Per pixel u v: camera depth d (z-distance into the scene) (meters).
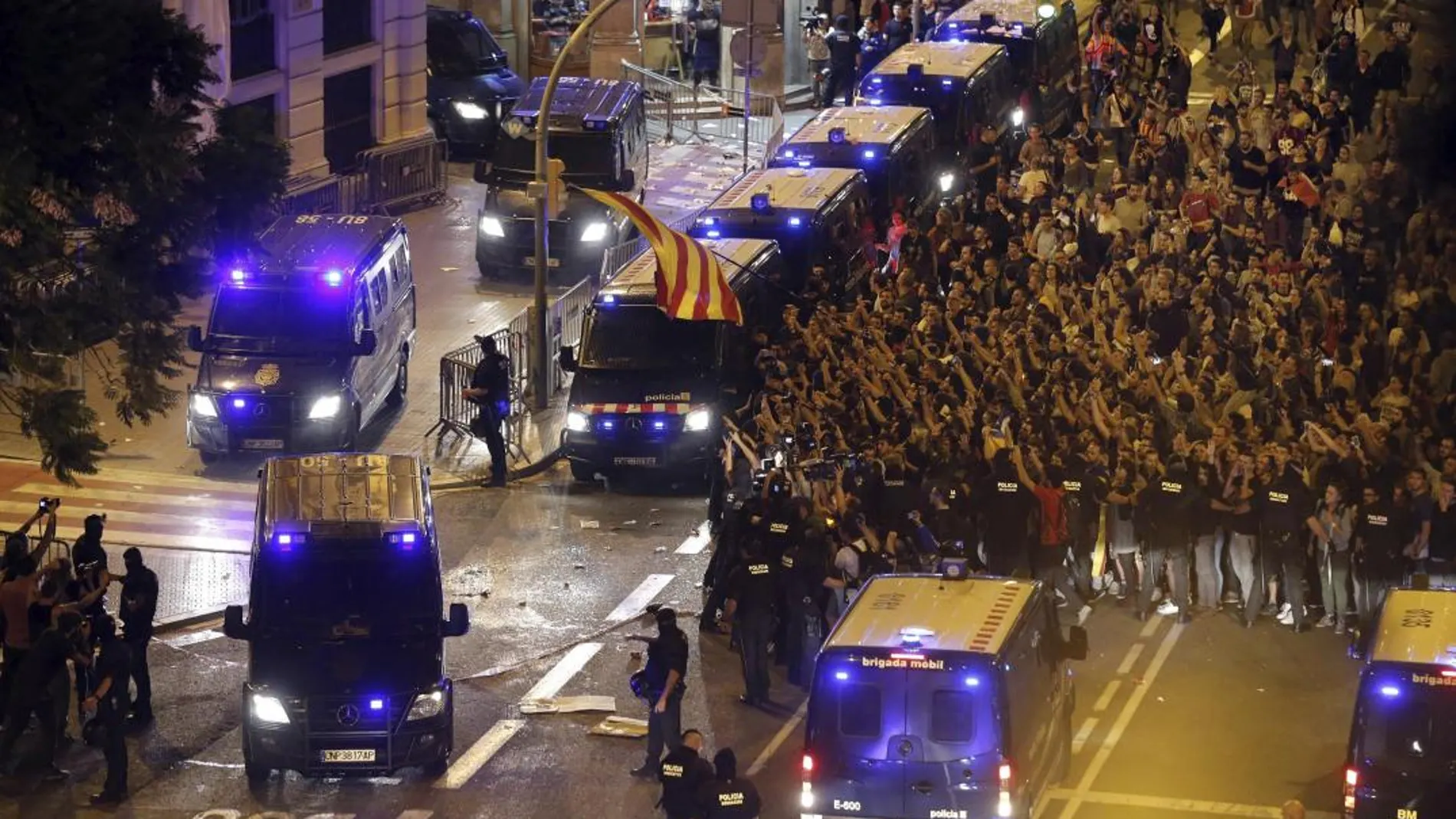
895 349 54.34
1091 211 66.19
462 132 83.44
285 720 37.75
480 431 54.56
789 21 95.00
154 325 42.75
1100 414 49.28
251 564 39.78
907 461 46.78
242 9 71.12
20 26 38.03
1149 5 87.81
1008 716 33.12
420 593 39.09
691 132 86.75
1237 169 68.50
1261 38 87.38
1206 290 57.25
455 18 84.94
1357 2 80.50
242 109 43.62
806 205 62.00
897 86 73.56
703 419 54.03
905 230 64.88
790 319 55.81
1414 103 71.00
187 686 42.97
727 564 45.12
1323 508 44.75
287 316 54.81
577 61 91.38
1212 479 45.50
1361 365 54.34
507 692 42.81
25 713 38.38
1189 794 37.84
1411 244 59.47
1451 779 33.28
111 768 37.59
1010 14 83.44
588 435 54.12
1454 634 34.59
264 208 44.19
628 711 41.97
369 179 75.50
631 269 57.62
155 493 52.78
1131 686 42.66
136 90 41.31
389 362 58.19
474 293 68.62
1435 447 46.78
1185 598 45.81
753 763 39.50
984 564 47.06
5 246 39.03
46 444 41.28
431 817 37.22
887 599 35.72
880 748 33.34
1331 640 45.00
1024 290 59.50
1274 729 40.69
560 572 49.03
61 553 48.41
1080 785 38.22
